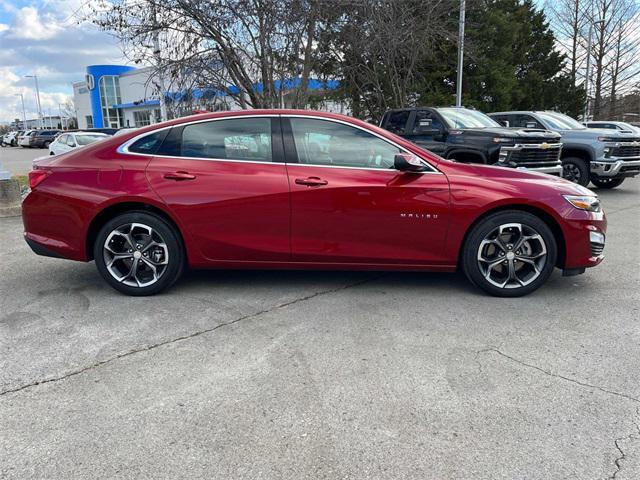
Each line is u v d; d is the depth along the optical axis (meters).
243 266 4.57
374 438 2.55
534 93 29.42
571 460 2.38
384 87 16.12
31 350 3.54
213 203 4.40
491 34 23.69
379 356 3.42
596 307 4.30
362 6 10.92
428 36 14.91
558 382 3.07
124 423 2.69
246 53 10.11
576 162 11.24
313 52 11.09
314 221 4.41
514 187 4.37
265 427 2.64
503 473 2.30
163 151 4.55
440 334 3.76
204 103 10.77
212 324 3.98
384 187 4.36
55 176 4.55
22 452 2.46
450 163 4.57
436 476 2.28
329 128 4.52
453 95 22.59
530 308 4.28
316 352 3.48
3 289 4.87
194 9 9.49
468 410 2.78
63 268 5.60
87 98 58.09
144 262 4.55
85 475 2.30
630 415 2.73
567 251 4.43
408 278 5.12
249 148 4.52
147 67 12.19
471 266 4.48
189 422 2.69
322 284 4.94
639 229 7.64
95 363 3.35
